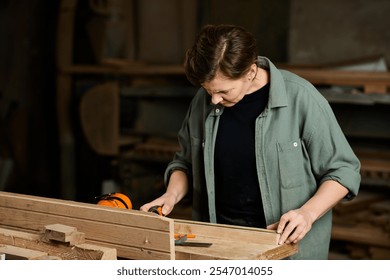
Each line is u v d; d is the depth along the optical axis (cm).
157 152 549
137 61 602
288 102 252
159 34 632
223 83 227
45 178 696
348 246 484
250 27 595
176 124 588
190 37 619
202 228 240
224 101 241
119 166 572
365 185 514
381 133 502
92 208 217
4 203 240
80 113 577
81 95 633
